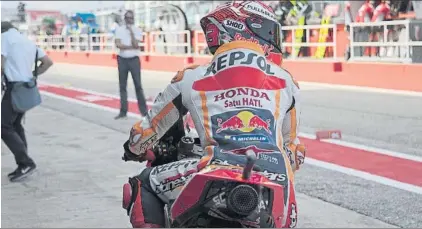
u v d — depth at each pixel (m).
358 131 7.40
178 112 2.94
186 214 2.62
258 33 3.00
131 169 6.48
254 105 2.79
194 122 2.86
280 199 2.60
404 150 6.63
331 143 7.34
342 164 6.37
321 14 17.59
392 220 4.53
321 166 6.33
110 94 13.20
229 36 2.96
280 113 2.87
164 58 16.84
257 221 2.53
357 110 8.04
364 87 8.50
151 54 17.55
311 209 4.85
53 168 6.55
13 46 5.96
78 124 9.55
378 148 6.81
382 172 5.96
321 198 5.19
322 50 13.48
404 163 6.21
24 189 5.68
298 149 3.03
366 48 10.16
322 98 9.63
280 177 2.67
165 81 14.66
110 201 5.21
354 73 9.17
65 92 13.83
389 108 7.12
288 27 14.66
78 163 6.79
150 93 12.73
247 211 2.46
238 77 2.82
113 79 15.32
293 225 2.78
